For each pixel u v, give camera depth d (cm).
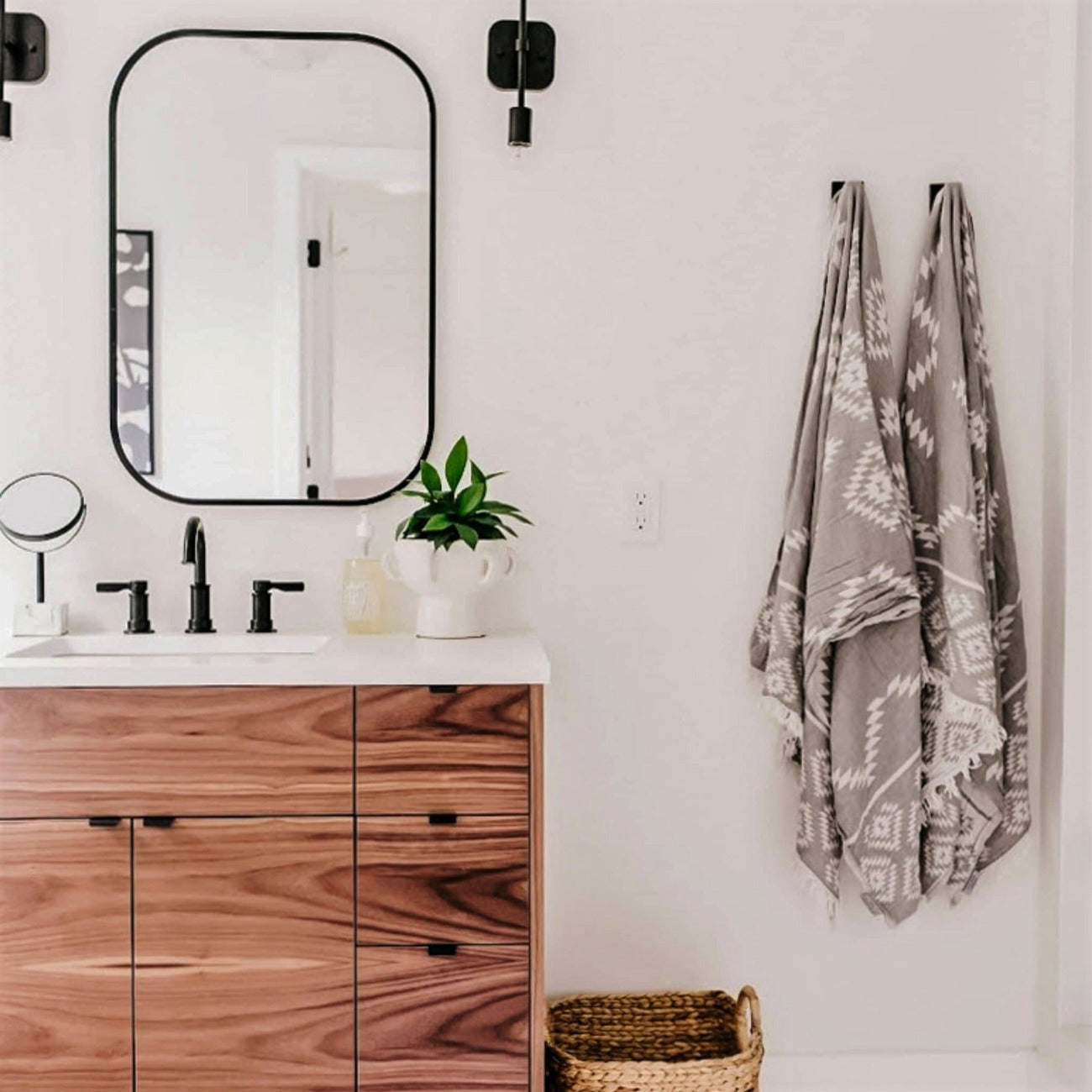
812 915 217
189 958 170
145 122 205
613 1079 182
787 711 204
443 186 209
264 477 208
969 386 207
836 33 212
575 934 215
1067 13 208
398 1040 172
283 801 170
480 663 171
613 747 214
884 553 198
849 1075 211
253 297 207
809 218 212
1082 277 209
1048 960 216
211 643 199
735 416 213
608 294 211
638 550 213
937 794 205
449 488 196
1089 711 212
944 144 213
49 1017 169
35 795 168
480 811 172
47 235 205
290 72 206
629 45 210
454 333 210
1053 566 214
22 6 203
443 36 208
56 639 197
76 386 207
